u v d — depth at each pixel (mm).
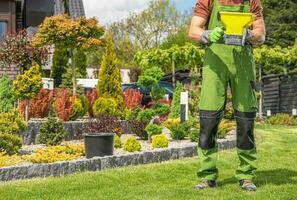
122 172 8336
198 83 21516
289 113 28422
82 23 15766
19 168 7934
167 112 14977
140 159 9570
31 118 13930
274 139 14359
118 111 15273
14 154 9727
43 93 14242
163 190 6508
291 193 6070
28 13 24234
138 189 6691
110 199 6098
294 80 28125
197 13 6383
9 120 9914
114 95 15797
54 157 8789
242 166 6492
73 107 13758
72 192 6730
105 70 15930
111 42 16141
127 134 14492
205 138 6418
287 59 27969
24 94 12781
